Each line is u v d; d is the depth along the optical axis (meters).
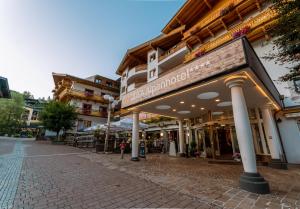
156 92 7.92
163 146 17.06
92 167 7.15
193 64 6.11
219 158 10.06
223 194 4.04
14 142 20.14
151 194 4.01
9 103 32.81
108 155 11.75
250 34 11.99
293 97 9.86
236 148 10.30
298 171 7.15
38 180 4.89
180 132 13.69
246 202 3.57
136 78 26.17
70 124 23.73
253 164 4.53
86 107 30.33
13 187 4.21
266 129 8.81
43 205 3.25
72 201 3.49
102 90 33.34
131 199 3.67
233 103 5.09
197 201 3.62
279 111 9.97
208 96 7.65
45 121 22.53
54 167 6.76
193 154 12.66
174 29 20.52
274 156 8.23
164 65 21.42
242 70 4.72
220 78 5.35
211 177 5.73
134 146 9.80
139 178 5.54
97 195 3.87
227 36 13.75
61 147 16.97
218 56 5.27
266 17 11.20
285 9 4.64
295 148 9.40
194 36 17.05
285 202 3.57
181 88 6.50
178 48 19.12
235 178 5.59
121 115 27.83
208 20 15.95
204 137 12.19
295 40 4.75
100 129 16.09
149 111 11.20
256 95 7.33
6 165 6.69
